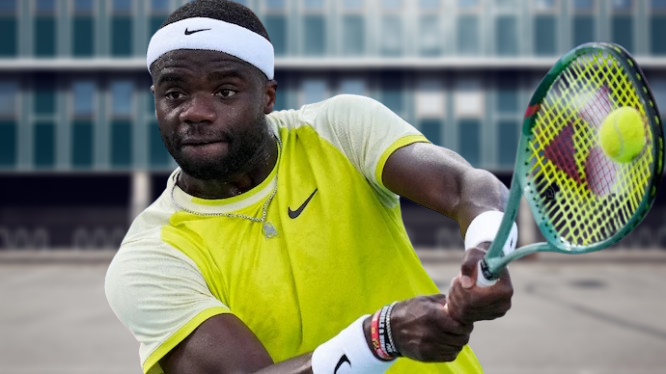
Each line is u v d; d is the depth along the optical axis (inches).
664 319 645.9
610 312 694.5
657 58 1441.9
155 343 79.6
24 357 488.1
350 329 68.5
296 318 84.9
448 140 1457.9
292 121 92.9
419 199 80.9
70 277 1115.3
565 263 1336.1
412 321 64.7
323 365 68.8
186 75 77.9
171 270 82.4
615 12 1444.4
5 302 819.4
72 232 1608.0
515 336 555.2
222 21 78.5
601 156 58.3
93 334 589.6
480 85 1460.4
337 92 1448.1
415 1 1435.8
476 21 1438.2
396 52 1438.2
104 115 1471.5
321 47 1438.2
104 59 1448.1
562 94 63.2
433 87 1459.2
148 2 1451.8
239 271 85.3
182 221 87.8
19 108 1466.5
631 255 1417.3
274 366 72.1
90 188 1612.9
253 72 80.4
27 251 1553.9
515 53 1439.5
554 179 62.9
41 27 1445.6
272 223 86.6
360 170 88.2
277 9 1439.5
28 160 1467.8
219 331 77.9
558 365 446.0
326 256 85.3
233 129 79.4
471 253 62.5
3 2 1439.5
